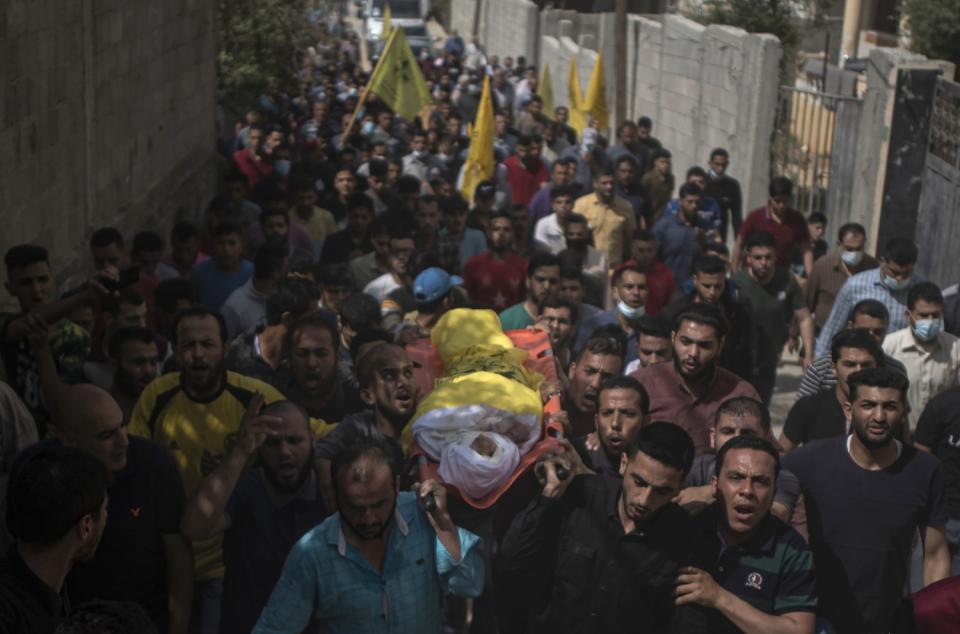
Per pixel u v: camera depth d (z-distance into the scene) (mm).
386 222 9719
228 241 9227
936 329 7426
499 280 10078
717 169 14445
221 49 19938
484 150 13914
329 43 33344
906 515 5559
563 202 11781
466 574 4816
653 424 4887
